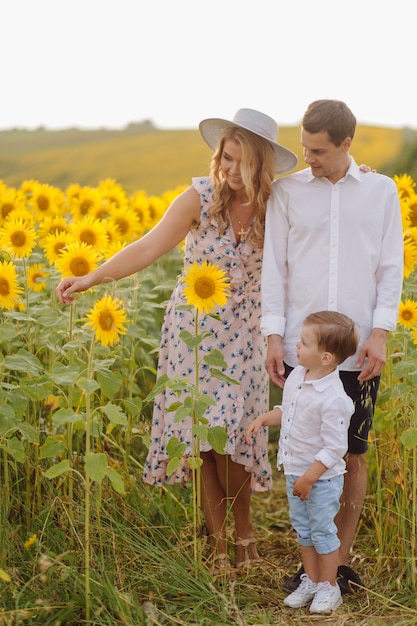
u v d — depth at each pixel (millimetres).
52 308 4031
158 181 21000
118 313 3295
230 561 3672
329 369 3197
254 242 3551
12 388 3232
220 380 3561
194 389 3188
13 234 3988
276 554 3914
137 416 4012
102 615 2973
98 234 4125
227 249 3553
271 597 3330
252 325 3639
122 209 5242
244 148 3400
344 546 3461
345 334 3139
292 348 3434
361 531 4059
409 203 4238
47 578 3062
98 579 3129
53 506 3467
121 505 3684
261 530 4273
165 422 3666
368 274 3363
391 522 3541
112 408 3023
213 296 3223
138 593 3203
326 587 3213
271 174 3473
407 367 3295
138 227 5445
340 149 3234
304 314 3404
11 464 3496
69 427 3484
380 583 3404
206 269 3217
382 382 4051
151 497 3777
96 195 5520
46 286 4238
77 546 3371
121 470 3818
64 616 2928
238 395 3568
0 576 2760
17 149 27938
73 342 3338
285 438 3256
